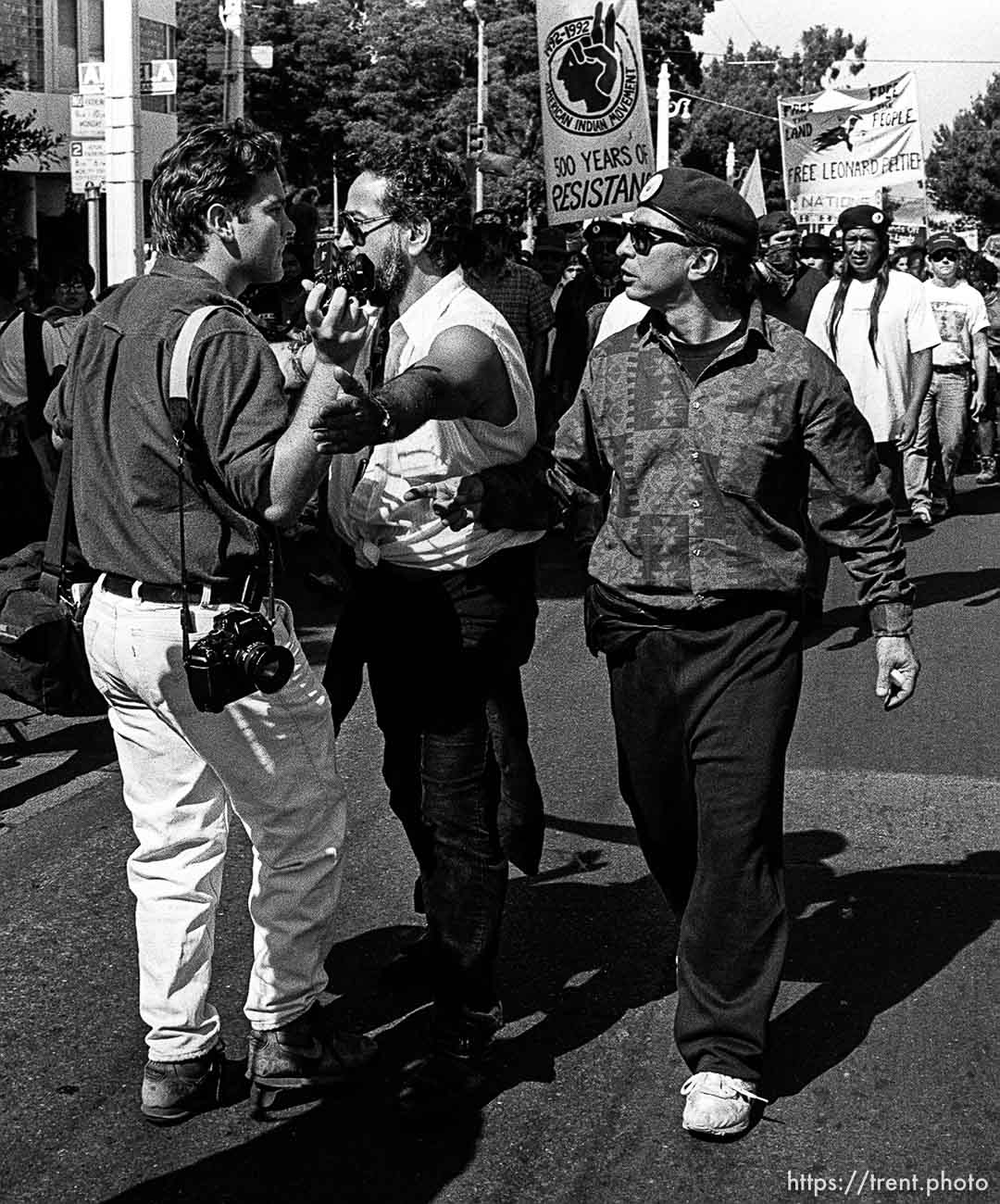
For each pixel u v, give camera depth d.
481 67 44.59
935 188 64.69
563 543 11.31
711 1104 3.56
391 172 3.55
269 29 49.22
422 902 4.23
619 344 3.76
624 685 3.73
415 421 3.23
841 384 3.60
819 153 18.05
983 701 7.17
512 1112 3.71
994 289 14.41
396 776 3.82
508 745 3.98
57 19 23.89
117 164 10.55
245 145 3.42
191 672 3.24
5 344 6.60
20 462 6.61
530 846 4.07
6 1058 3.96
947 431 12.81
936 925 4.69
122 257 10.62
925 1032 4.05
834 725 6.80
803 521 3.88
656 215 3.54
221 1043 3.75
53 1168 3.50
